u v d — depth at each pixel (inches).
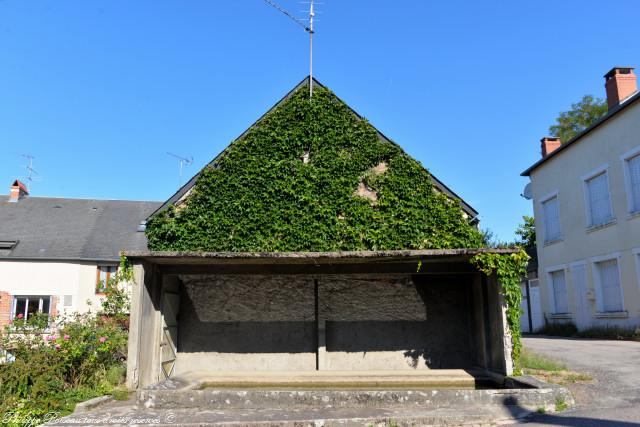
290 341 503.5
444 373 444.5
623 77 751.7
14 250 915.4
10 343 381.7
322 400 323.6
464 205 527.5
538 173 911.7
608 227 705.6
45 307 892.0
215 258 397.1
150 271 423.2
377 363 494.0
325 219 519.8
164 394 333.1
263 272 445.4
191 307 510.0
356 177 534.9
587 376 371.2
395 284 508.1
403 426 282.2
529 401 306.3
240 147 540.7
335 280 510.3
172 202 528.1
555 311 861.2
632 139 654.5
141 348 397.7
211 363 498.9
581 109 1317.7
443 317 499.8
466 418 284.0
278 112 555.5
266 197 525.3
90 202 1130.7
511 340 384.5
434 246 511.5
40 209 1071.6
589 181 762.2
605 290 725.3
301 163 538.9
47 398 348.8
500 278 386.0
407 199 525.7
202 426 282.5
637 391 326.0
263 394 328.2
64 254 915.4
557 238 838.5
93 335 411.5
